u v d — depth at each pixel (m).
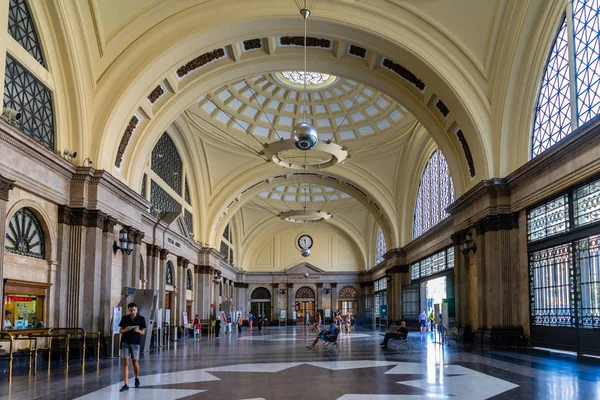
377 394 7.32
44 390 7.89
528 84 14.63
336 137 27.41
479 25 14.55
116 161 15.43
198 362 12.41
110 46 14.00
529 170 13.77
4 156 10.31
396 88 17.58
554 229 13.05
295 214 28.00
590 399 6.73
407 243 29.78
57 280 12.80
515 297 15.04
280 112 26.09
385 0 14.42
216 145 26.44
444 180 23.42
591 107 11.82
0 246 9.98
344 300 44.94
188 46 14.40
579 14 12.48
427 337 22.50
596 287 11.27
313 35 15.22
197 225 28.03
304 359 12.90
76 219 13.30
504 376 8.98
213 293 30.44
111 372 10.30
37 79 12.22
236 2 14.23
